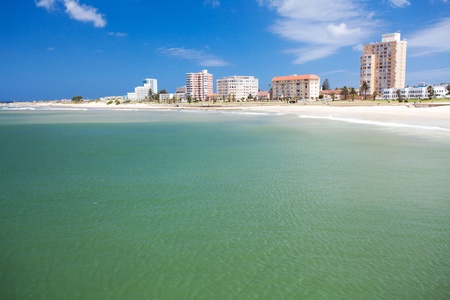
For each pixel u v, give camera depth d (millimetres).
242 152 30344
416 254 11000
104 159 27625
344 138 38031
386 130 45156
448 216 14008
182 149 32625
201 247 11828
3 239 12625
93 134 48219
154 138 42188
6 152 31625
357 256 10984
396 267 10281
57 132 51688
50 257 11297
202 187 18891
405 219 13789
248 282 9750
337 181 19562
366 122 58812
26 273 10391
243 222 13875
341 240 12094
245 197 17016
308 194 17297
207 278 9977
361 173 21250
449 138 35688
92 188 18906
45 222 14164
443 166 22562
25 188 19062
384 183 18906
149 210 15383
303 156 27609
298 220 13953
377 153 27922
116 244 12141
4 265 10836
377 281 9617
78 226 13719
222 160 26641
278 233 12789
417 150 28766
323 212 14773
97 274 10273
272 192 17750
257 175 21406
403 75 198750
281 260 10875
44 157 28812
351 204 15688
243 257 11109
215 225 13617
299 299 8938
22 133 50531
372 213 14508
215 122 70062
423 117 63438
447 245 11547
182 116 98375
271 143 35594
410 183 18750
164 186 19172
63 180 20719
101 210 15461
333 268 10328
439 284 9391
